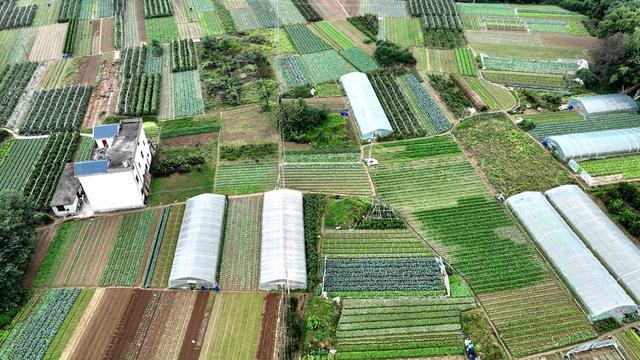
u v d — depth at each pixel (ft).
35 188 225.35
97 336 167.94
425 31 359.25
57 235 205.77
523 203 214.07
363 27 361.10
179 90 296.30
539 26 371.35
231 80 301.84
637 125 268.62
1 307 173.78
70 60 326.24
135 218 214.07
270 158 246.06
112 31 360.48
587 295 175.32
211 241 195.72
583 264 184.44
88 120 271.69
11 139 259.39
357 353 162.40
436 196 226.17
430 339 167.43
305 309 175.52
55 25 369.30
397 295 181.68
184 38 350.02
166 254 197.98
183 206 219.82
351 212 212.84
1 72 312.71
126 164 204.03
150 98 286.66
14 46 342.23
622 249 189.37
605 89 298.97
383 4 401.29
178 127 266.36
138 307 177.58
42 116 273.54
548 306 177.58
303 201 218.79
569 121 272.51
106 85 301.63
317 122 264.31
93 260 195.42
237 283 185.57
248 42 343.87
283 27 364.38
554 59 328.08
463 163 245.24
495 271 190.90
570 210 209.67
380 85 299.58
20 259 177.58
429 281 187.01
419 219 214.07
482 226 210.18
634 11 313.94
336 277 187.42
